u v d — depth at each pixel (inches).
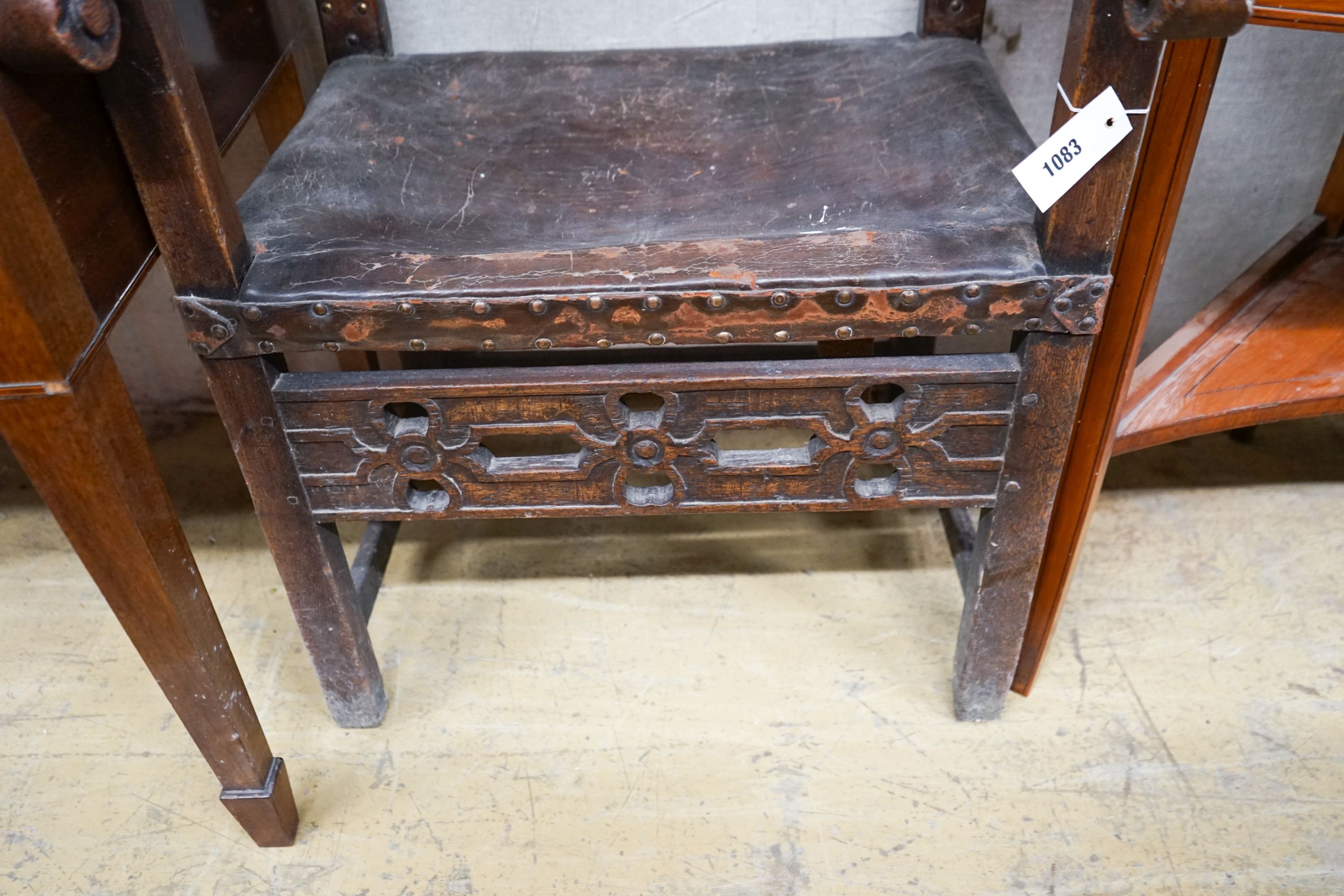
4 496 52.0
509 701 41.0
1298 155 48.8
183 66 24.7
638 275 28.0
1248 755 37.9
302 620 36.2
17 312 21.7
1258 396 38.0
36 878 35.1
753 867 34.7
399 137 35.1
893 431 31.5
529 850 35.5
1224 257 52.7
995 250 28.2
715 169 33.3
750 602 45.3
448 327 28.5
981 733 39.1
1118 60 24.5
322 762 38.9
